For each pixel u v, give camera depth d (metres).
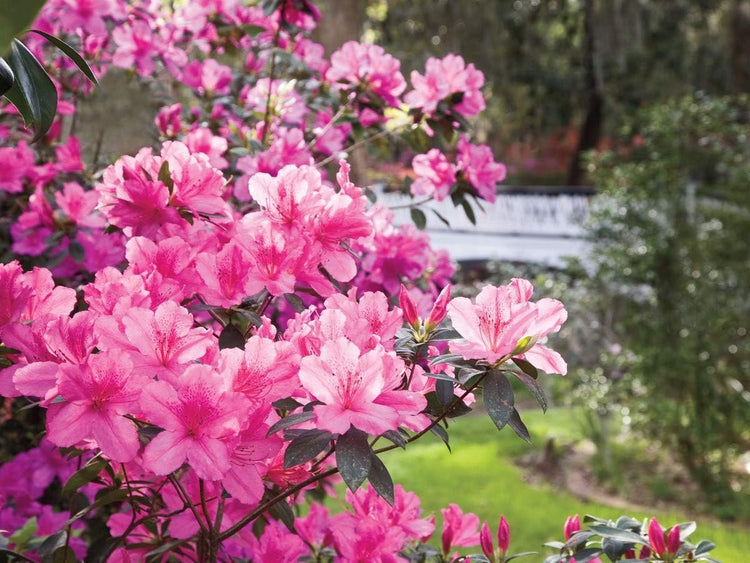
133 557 1.62
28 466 2.33
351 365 1.10
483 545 1.65
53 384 1.16
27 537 2.04
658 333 7.10
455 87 2.54
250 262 1.37
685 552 1.48
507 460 7.48
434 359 1.24
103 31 2.73
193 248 1.50
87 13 2.71
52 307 1.37
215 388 1.10
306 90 3.15
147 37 2.96
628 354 7.29
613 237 7.40
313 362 1.09
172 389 1.09
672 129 7.24
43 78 1.03
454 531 1.80
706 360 6.92
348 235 1.45
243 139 2.65
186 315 1.17
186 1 3.26
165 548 1.50
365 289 2.22
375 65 2.68
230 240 1.49
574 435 8.12
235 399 1.10
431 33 13.05
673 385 7.08
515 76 15.06
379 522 1.66
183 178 1.49
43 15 2.97
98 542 1.64
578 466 7.36
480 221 11.54
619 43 13.61
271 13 2.80
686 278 7.09
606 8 13.55
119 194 1.49
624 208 7.27
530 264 10.62
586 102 15.85
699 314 7.00
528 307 1.19
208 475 1.08
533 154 18.36
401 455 7.38
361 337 1.27
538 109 15.84
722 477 6.76
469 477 6.71
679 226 7.14
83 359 1.21
